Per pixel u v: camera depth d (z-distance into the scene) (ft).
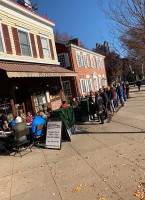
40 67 38.86
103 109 31.60
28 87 37.11
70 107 26.16
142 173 12.62
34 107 38.32
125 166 13.89
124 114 33.71
